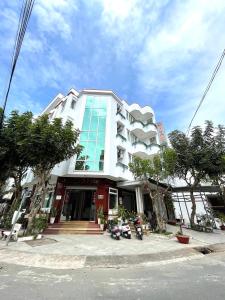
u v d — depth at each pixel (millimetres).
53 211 13750
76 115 17344
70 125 12148
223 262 6617
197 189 17953
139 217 13109
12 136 11383
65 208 14773
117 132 18797
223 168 14547
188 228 15414
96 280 4738
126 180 15969
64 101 18734
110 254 7078
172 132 16812
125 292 4000
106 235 11625
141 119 23891
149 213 16281
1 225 12984
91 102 17938
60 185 14906
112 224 12430
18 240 8898
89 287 4258
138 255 7094
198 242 10172
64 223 13227
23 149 10469
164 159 13164
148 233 12203
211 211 17234
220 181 16312
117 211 14000
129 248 8195
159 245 9008
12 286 4137
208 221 15773
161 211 13484
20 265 5730
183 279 4832
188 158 15148
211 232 14047
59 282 4527
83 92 18312
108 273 5336
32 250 7285
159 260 6820
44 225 11508
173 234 12141
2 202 21375
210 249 8930
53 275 5027
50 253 6949
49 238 9859
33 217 10383
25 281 4492
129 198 18875
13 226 8641
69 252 7172
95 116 17172
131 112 22484
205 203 19203
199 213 18922
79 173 14414
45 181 11453
